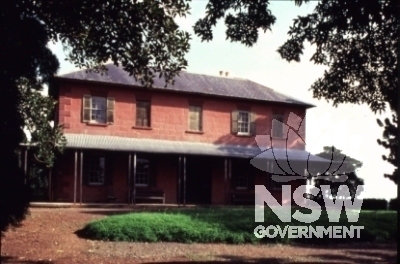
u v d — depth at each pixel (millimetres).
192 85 31406
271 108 32531
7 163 14359
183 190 28969
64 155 27516
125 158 28844
